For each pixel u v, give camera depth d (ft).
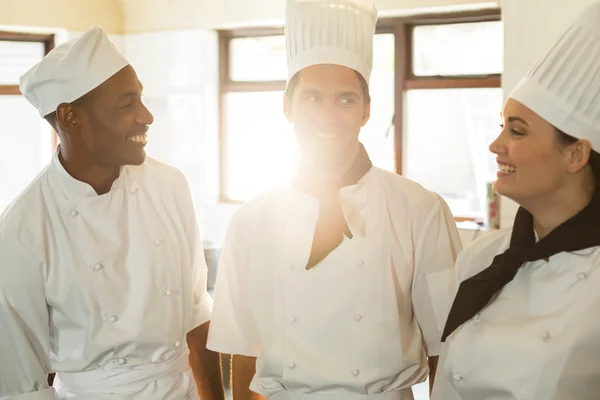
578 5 11.57
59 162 4.75
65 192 4.77
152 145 17.16
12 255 4.47
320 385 4.64
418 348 4.85
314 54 4.53
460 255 4.42
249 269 5.08
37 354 4.57
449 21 14.20
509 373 3.64
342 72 4.51
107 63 4.57
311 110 4.55
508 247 4.09
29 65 16.01
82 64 4.52
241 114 16.87
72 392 4.82
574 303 3.51
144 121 4.71
